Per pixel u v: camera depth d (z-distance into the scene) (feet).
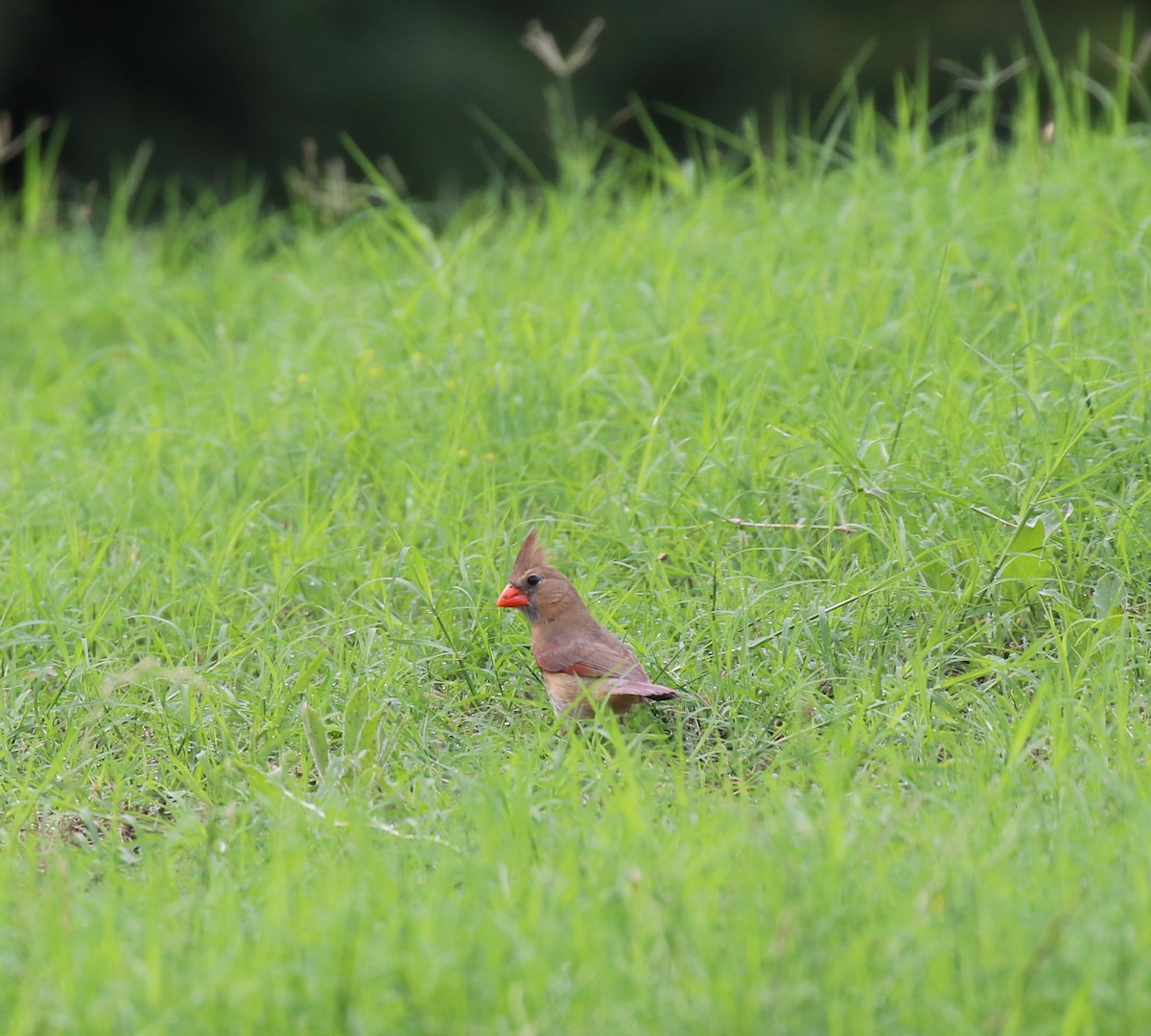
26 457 42.70
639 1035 17.84
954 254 43.29
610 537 34.22
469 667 31.07
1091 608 30.48
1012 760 24.90
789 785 25.82
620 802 23.85
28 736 29.99
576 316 42.65
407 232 56.49
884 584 30.35
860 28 96.94
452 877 22.44
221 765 28.37
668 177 53.52
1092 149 49.65
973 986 18.34
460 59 93.91
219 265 57.93
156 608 34.45
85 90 94.02
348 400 39.93
